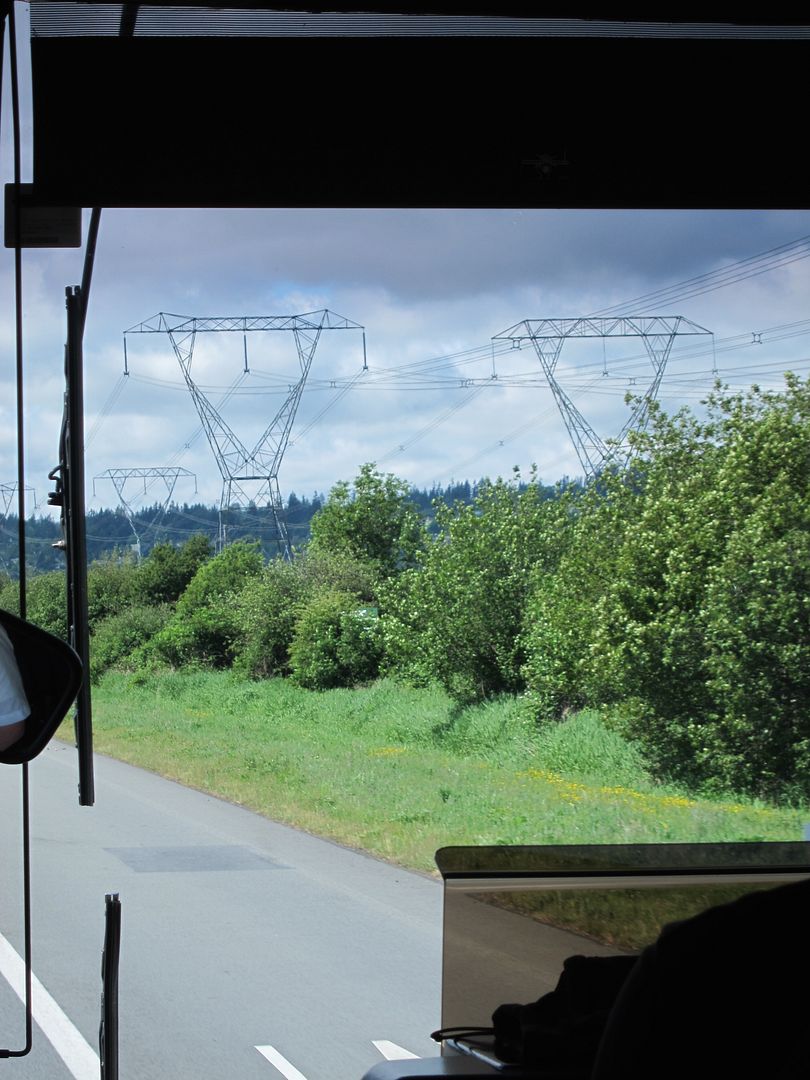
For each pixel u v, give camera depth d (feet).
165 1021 17.49
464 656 77.97
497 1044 6.68
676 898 7.13
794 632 54.85
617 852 7.18
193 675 104.32
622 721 58.59
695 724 56.75
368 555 102.32
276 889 29.32
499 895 7.09
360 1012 17.83
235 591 105.29
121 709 93.35
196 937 23.53
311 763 62.18
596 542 64.95
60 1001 18.72
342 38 11.34
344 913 26.07
